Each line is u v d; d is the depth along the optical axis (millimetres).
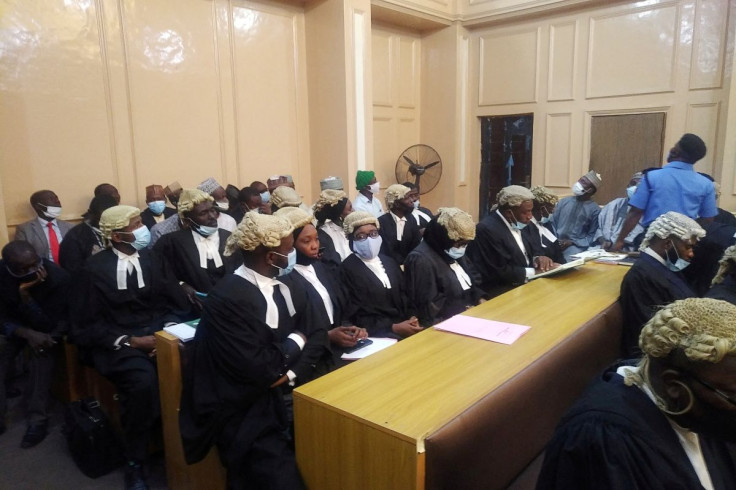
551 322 2160
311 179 6758
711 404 898
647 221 3732
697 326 905
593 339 2127
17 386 3705
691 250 2389
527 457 1693
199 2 5434
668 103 6656
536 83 7680
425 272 2803
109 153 4887
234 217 4922
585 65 7227
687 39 6441
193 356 2010
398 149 8258
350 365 1735
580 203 5230
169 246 3314
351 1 6211
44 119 4469
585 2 6996
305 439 1535
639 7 6723
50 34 4449
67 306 3020
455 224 2760
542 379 1728
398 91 8109
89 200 4785
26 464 2766
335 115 6383
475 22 7934
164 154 5285
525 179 8047
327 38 6309
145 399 2492
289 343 2090
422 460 1257
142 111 5086
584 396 1104
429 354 1812
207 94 5586
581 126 7379
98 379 3004
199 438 1929
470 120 8445
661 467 928
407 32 8125
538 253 3758
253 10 5930
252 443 1900
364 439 1364
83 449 2654
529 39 7664
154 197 4785
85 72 4676
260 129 6121
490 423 1460
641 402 1010
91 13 4676
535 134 7805
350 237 2832
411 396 1490
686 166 3580
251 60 5961
